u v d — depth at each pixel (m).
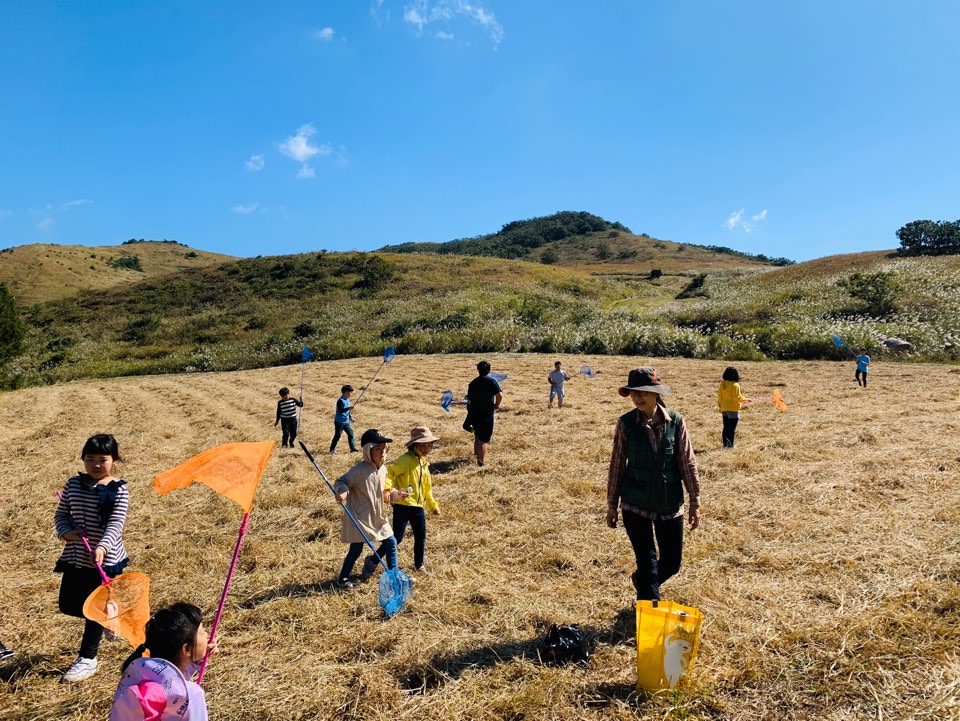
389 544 5.35
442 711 3.67
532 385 19.28
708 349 25.88
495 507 7.50
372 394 19.14
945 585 4.83
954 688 3.61
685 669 3.71
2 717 3.81
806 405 13.77
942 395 14.09
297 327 43.78
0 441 14.04
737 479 7.95
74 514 4.18
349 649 4.41
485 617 4.76
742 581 5.16
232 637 4.67
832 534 6.02
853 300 34.41
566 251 135.12
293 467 10.18
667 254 120.69
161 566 6.20
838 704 3.58
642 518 4.47
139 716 2.56
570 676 3.96
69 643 4.73
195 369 32.31
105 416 17.48
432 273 59.34
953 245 55.84
